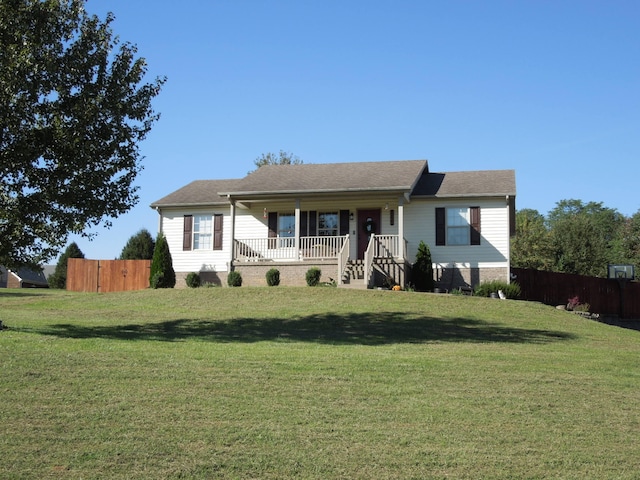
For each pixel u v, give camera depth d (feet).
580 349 50.16
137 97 50.65
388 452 24.47
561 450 25.38
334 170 96.22
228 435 25.48
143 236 152.87
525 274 91.30
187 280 93.86
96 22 49.57
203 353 40.78
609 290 96.94
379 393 31.99
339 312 65.46
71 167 47.75
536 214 259.39
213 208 97.71
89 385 31.27
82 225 48.60
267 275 84.94
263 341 49.60
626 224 190.08
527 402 31.58
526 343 52.16
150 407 28.40
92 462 22.66
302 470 22.63
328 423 27.32
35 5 45.65
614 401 32.50
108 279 105.81
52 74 46.16
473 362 40.91
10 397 29.04
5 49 44.42
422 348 47.11
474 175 96.63
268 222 95.86
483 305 70.54
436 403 30.73
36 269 51.06
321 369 36.50
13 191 47.39
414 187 90.79
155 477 21.70
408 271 85.20
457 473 22.88
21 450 23.44
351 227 92.73
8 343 40.98
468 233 88.07
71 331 51.75
